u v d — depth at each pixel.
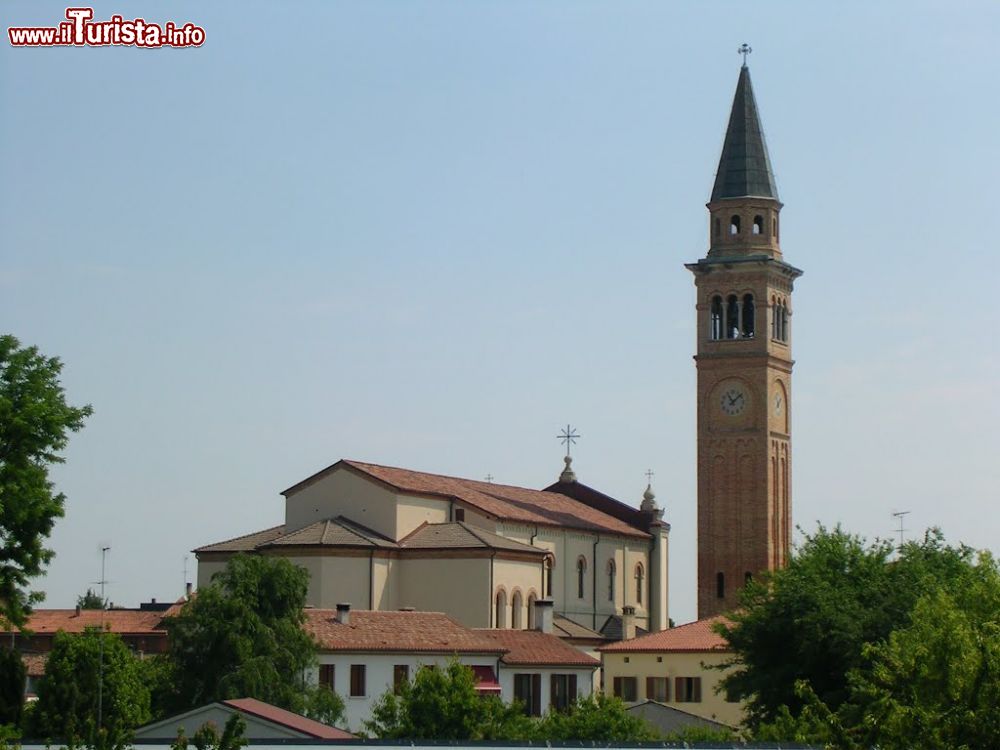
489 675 129.75
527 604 149.25
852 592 107.31
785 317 185.00
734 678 109.19
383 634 126.62
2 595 88.81
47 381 93.06
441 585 143.25
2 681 94.31
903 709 57.53
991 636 60.31
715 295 182.50
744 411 180.12
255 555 134.25
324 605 138.50
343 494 147.50
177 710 113.88
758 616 108.25
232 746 60.78
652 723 118.50
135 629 169.12
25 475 88.00
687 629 147.88
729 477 180.12
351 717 121.69
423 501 149.88
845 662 103.12
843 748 58.97
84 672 115.81
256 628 115.75
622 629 166.25
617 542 176.00
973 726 56.69
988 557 80.50
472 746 79.81
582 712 106.19
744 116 185.12
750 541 178.62
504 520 154.25
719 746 79.50
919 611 75.38
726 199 183.00
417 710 103.75
